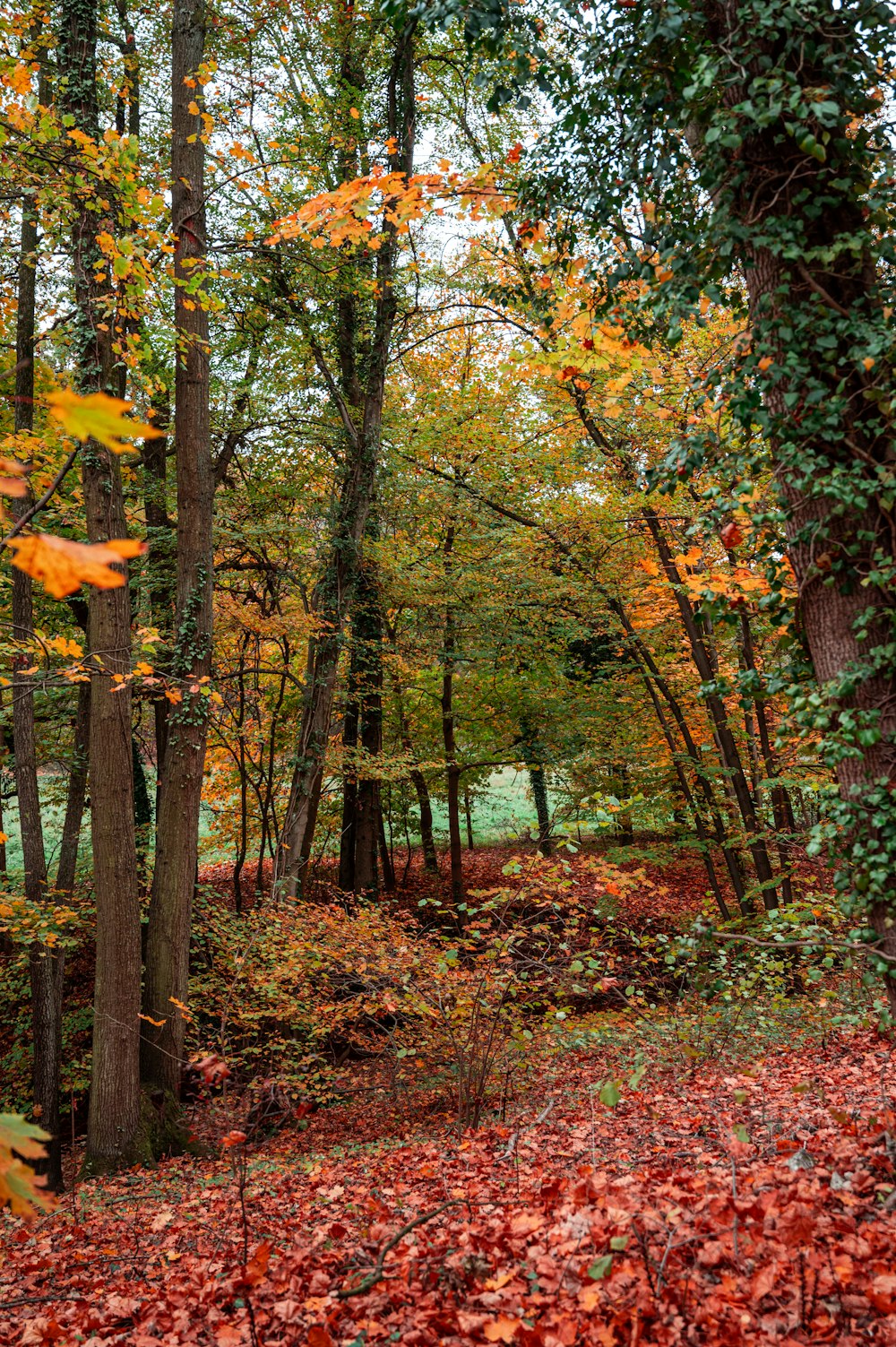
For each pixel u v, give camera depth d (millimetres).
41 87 8711
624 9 4254
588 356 4836
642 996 7355
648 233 4480
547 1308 3020
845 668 3588
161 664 9805
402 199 5227
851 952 4082
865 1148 3811
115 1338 3672
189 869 9883
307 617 13516
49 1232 5996
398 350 15484
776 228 3641
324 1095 9766
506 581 14242
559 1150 5395
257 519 14383
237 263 11586
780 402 3834
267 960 10211
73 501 9656
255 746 16438
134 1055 8688
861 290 3678
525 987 7336
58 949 10156
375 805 17016
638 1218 3354
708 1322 2658
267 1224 5031
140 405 12023
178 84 9867
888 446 3600
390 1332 3104
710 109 4074
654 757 14977
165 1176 7723
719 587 4367
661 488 4656
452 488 14430
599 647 15812
